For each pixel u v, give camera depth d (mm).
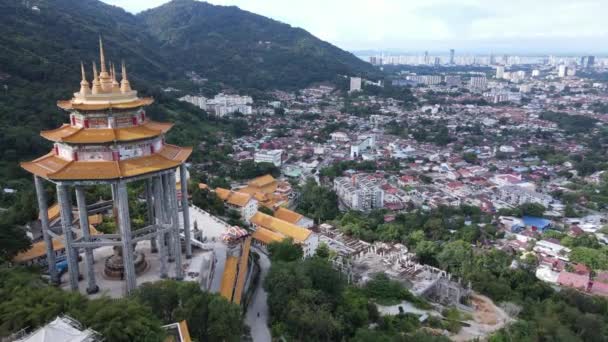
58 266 121312
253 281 142000
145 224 149250
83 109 99625
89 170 97938
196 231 147125
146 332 77250
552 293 163500
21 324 75562
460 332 138500
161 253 111000
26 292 85562
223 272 127938
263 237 176125
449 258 180750
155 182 109438
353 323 126188
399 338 117750
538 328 133250
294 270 128500
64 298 83062
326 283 131250
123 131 103188
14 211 150375
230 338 95375
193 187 199125
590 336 135125
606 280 176000
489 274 169750
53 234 107125
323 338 112688
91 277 104438
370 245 198375
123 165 100312
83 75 106188
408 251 194750
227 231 154000
